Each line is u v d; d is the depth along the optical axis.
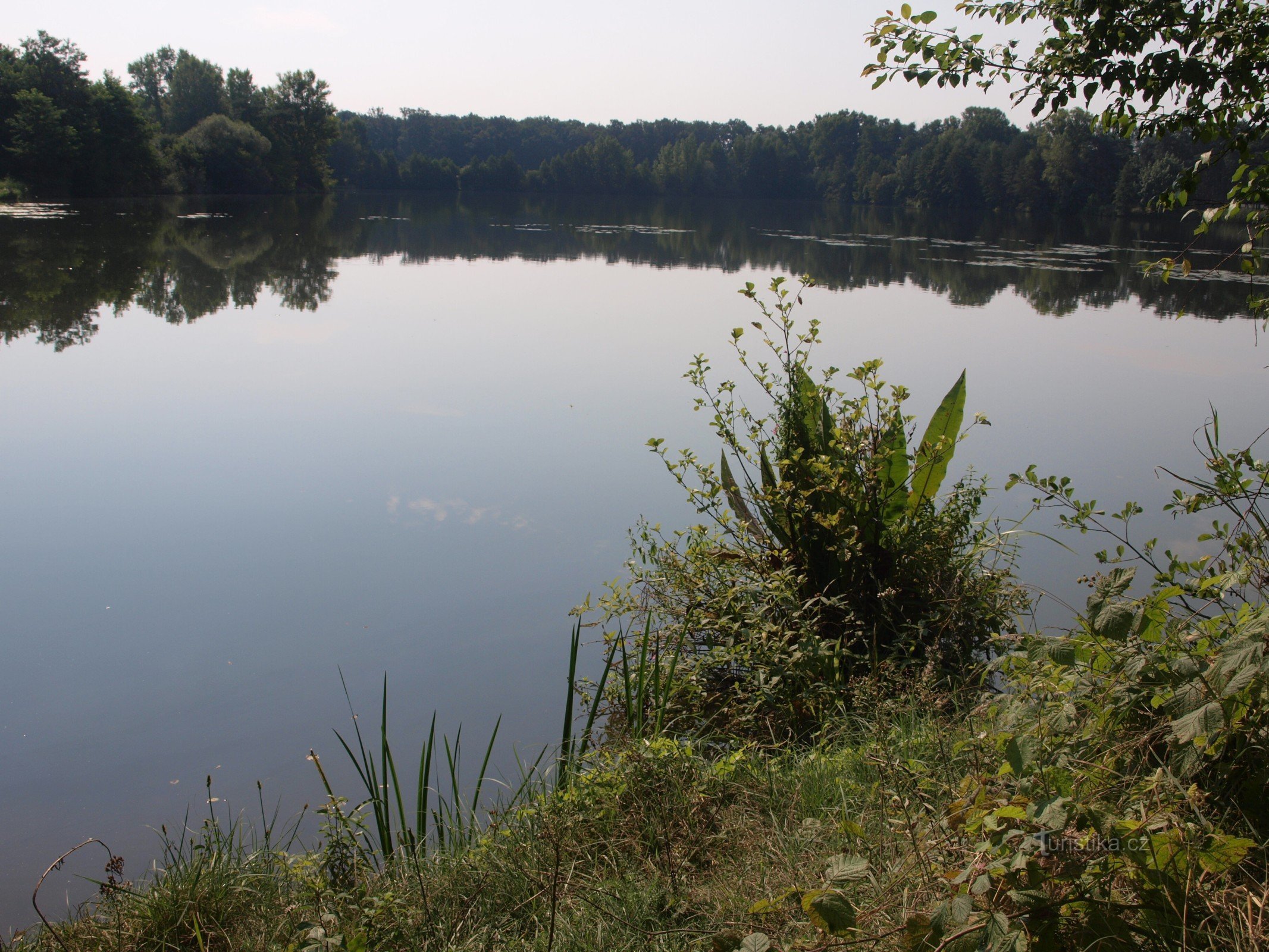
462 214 49.34
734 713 4.36
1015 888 1.75
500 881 2.77
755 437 5.37
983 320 14.44
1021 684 2.60
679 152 86.38
